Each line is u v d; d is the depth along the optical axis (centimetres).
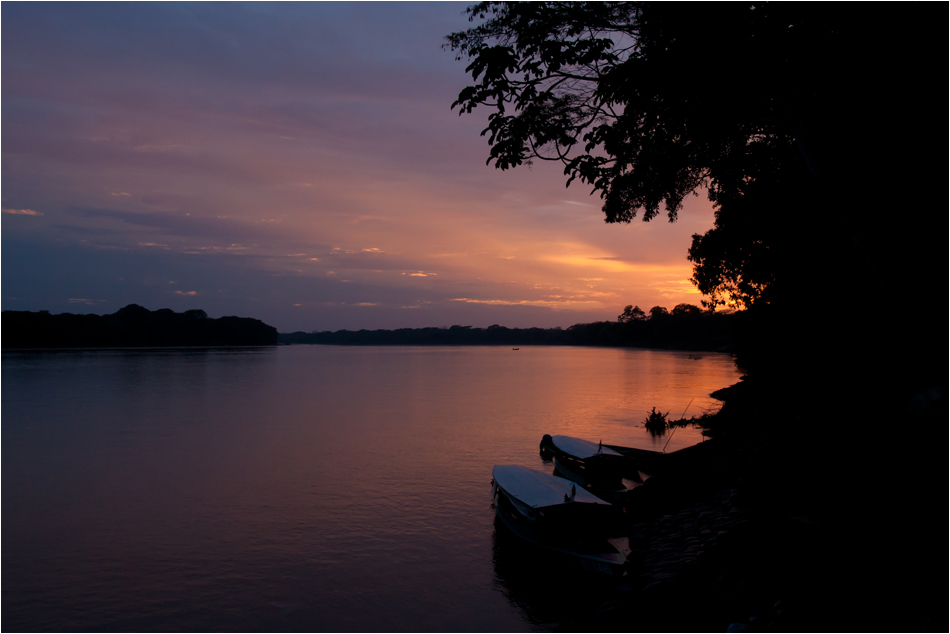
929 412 1359
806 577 985
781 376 2862
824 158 1318
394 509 2258
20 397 6169
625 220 1744
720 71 1112
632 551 1633
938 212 1183
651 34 1176
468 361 16612
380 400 6138
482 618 1437
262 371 10994
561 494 1883
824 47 1105
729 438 2645
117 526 2078
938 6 1054
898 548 942
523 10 1160
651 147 1306
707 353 19762
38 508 2294
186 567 1727
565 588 1584
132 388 7262
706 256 3152
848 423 1728
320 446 3544
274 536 1975
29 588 1594
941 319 1242
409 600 1527
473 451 3381
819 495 1282
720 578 1173
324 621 1428
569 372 10988
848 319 2080
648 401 5972
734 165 1509
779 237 2084
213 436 3909
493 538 1950
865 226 1266
